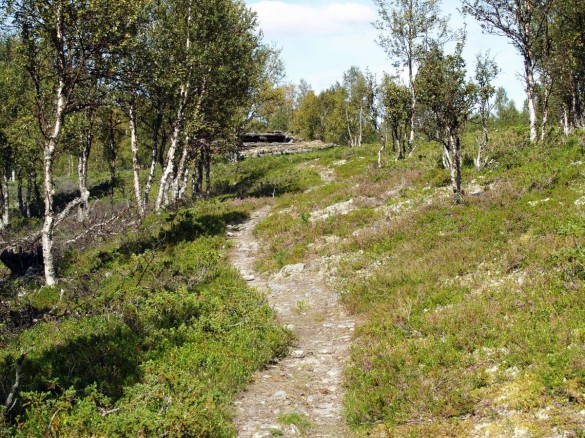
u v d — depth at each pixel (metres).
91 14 20.16
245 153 66.50
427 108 21.22
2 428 7.04
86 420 7.36
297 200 30.78
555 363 8.12
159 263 19.86
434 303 12.51
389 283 15.14
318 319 14.41
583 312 9.52
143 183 55.75
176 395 8.30
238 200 34.28
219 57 31.88
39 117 20.91
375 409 8.48
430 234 18.00
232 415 8.79
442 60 20.53
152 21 30.67
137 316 12.96
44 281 20.66
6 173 45.91
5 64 39.03
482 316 10.63
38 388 8.78
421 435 7.50
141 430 7.07
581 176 18.39
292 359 11.61
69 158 77.88
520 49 28.02
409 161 33.94
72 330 12.39
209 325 12.56
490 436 7.12
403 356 9.86
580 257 11.62
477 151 28.42
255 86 38.16
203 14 31.08
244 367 10.63
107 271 20.83
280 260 20.44
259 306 14.84
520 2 27.67
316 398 9.55
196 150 38.69
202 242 23.94
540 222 15.23
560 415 7.08
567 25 32.94
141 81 24.64
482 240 15.87
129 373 9.77
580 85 38.62
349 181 32.56
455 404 8.04
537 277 11.84
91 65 21.81
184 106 32.59
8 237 32.25
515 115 76.12
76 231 29.89
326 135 101.25
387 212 22.64
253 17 36.56
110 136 41.19
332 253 19.78
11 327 14.52
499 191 19.70
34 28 20.14
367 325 12.43
